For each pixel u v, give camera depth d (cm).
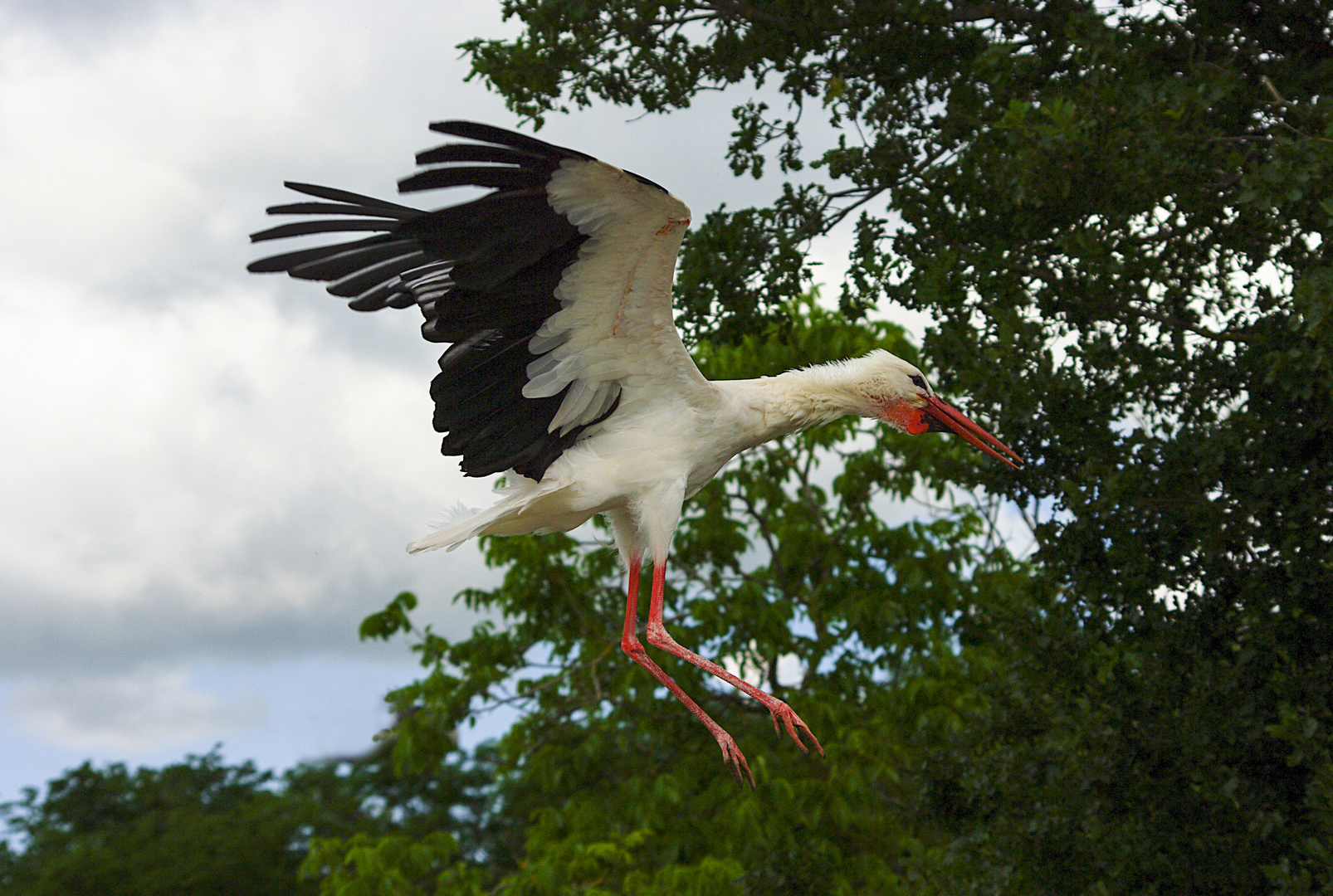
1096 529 735
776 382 633
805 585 1423
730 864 1147
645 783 1367
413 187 438
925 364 823
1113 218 714
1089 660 762
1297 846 669
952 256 775
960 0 885
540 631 1443
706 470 601
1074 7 834
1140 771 743
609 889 1272
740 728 1384
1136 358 775
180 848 2123
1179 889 715
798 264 899
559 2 914
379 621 1434
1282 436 713
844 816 1199
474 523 554
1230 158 651
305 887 2111
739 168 962
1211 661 737
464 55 974
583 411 563
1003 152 751
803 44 902
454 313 511
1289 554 690
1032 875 745
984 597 1295
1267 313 763
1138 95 701
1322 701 673
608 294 516
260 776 2536
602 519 1391
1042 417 751
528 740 1391
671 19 937
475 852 2272
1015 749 791
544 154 442
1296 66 788
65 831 2353
